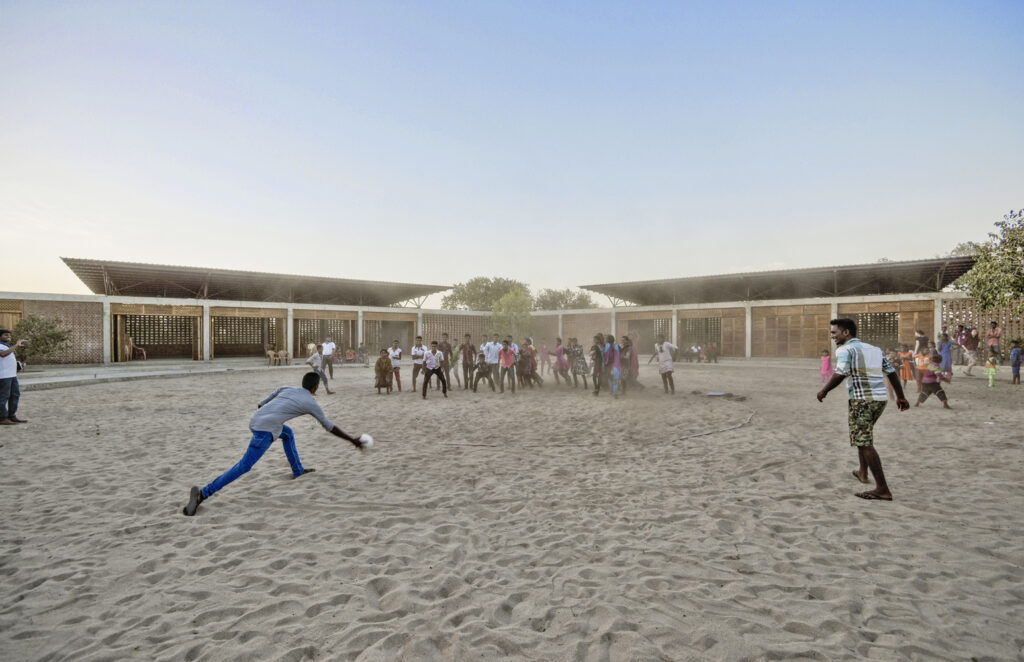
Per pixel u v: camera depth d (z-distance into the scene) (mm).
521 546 3842
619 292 41500
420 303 41438
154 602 3020
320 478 5773
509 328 41094
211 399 13469
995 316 25016
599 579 3277
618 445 7418
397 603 2994
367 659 2447
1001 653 2434
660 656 2451
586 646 2547
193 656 2496
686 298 39969
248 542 3926
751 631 2652
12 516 4512
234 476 4844
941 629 2639
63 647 2570
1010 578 3191
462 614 2855
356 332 37000
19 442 7824
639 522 4293
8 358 9320
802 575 3283
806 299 31938
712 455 6699
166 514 4590
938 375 10531
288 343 33656
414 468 6199
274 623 2791
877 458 4824
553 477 5742
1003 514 4297
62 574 3373
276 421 5051
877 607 2867
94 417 10344
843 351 5027
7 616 2859
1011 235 14570
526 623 2770
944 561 3455
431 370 13352
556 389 15430
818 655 2432
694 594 3057
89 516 4527
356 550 3773
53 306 26453
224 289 35406
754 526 4160
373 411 11039
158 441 7906
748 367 27156
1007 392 13266
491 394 14172
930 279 30016
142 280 32438
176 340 34094
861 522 4188
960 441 7207
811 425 8859
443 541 3957
